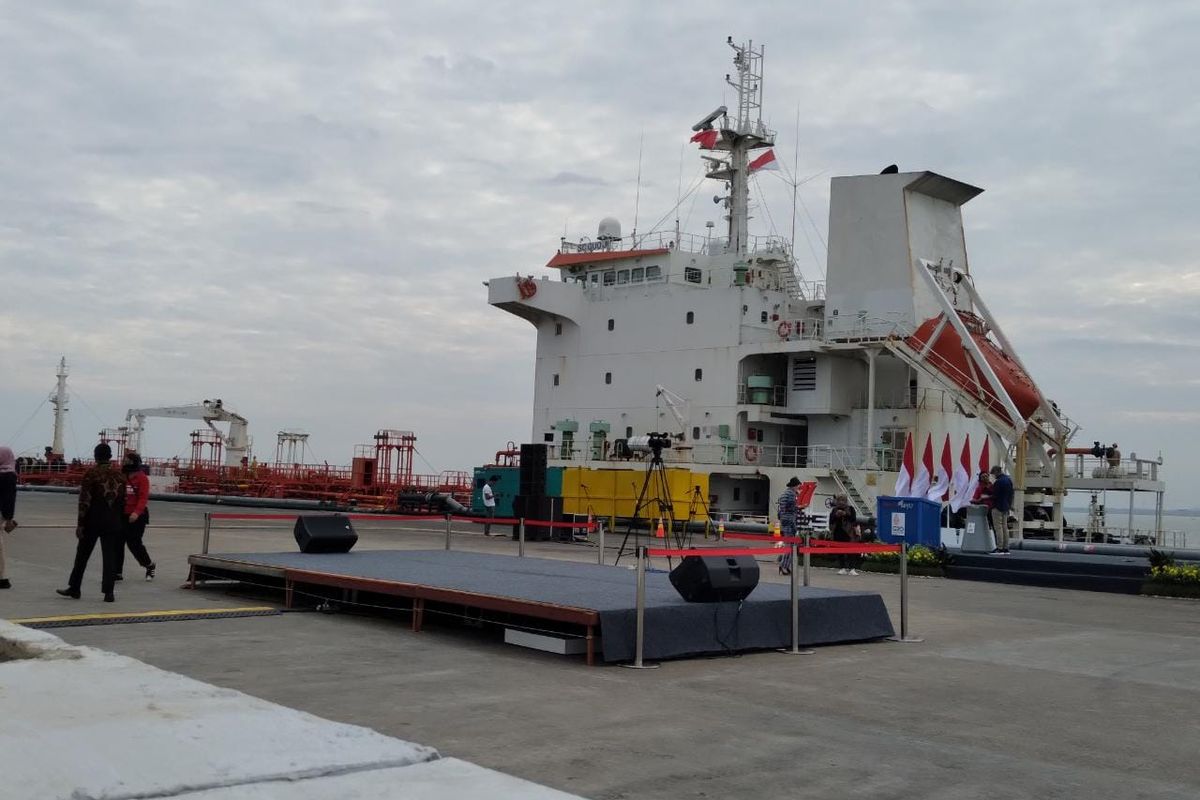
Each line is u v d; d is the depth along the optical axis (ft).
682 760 20.57
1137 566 66.95
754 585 35.42
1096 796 19.12
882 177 128.98
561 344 156.66
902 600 40.42
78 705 16.81
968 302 135.23
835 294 131.03
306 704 24.99
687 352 142.10
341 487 180.14
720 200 151.43
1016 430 114.01
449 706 25.17
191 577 49.52
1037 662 35.29
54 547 71.51
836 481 124.47
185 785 12.78
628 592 37.86
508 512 127.75
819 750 21.81
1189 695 29.73
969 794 18.88
